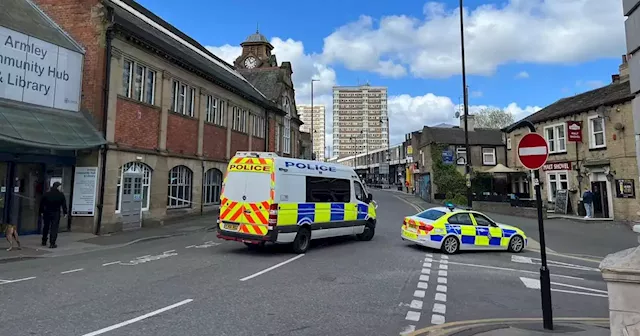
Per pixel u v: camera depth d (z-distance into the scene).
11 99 13.07
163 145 18.33
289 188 11.48
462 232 12.77
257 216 11.03
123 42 16.08
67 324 5.28
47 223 12.01
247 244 12.41
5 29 12.99
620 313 3.56
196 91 21.47
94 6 15.44
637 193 19.28
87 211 14.69
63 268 8.98
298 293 7.20
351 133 116.06
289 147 37.91
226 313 5.92
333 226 12.99
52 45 14.37
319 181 12.70
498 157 35.72
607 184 21.05
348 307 6.48
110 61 15.41
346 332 5.32
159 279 7.96
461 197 30.00
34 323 5.30
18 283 7.51
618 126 20.19
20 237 13.48
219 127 24.08
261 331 5.21
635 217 19.31
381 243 14.12
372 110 116.94
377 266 10.03
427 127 37.97
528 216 22.89
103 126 15.05
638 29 3.79
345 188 13.83
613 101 20.44
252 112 29.11
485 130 39.06
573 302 7.45
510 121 72.44
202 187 21.97
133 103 16.59
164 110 18.47
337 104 117.12
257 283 7.84
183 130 20.20
